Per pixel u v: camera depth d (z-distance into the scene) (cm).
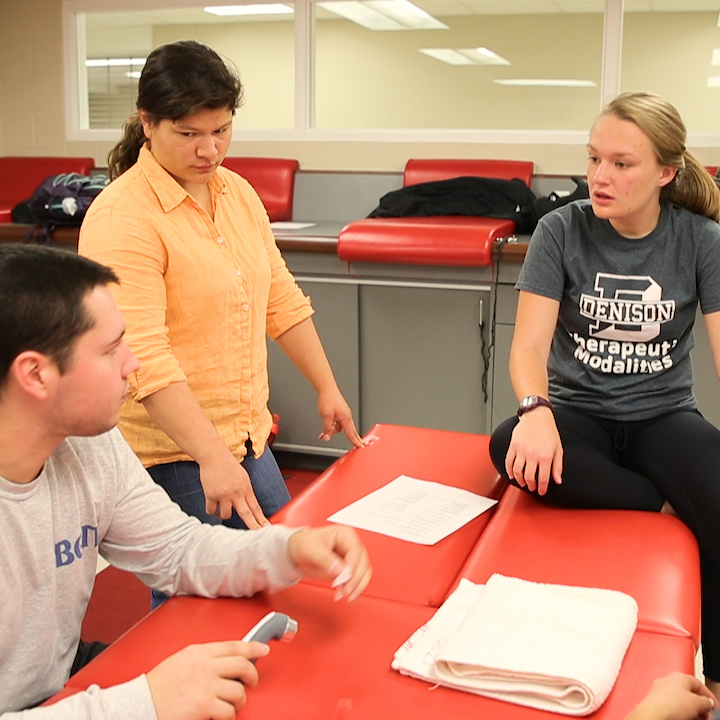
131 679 109
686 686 101
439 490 174
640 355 178
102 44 503
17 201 491
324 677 109
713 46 427
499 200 388
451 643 110
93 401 105
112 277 109
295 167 453
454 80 473
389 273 335
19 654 110
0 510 105
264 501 193
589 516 161
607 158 166
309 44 453
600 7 431
